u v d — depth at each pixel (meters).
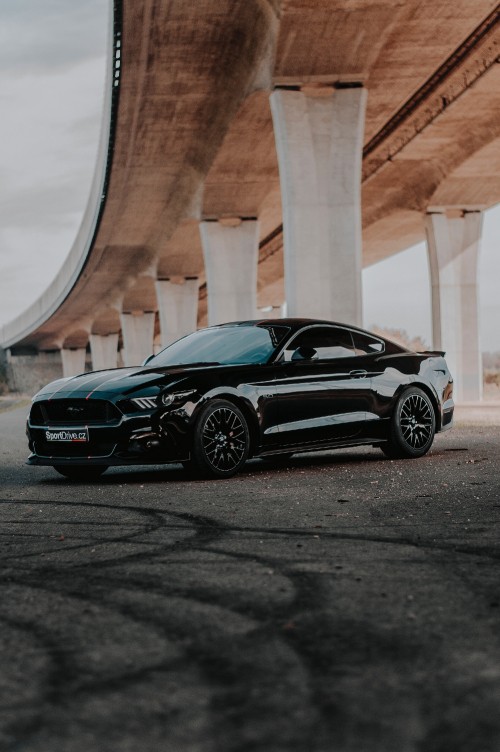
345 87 18.92
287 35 17.56
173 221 38.62
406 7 16.55
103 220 39.38
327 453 10.00
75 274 54.94
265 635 2.95
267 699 2.35
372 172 31.52
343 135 18.94
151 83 22.83
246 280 32.47
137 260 50.44
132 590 3.66
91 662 2.72
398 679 2.48
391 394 8.79
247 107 22.45
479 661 2.62
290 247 18.98
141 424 7.50
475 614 3.14
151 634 3.01
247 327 8.75
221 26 19.64
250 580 3.77
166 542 4.75
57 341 106.50
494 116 24.45
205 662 2.68
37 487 7.73
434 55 19.14
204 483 7.41
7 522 5.71
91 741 2.10
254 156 27.44
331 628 3.01
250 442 7.93
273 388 8.02
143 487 7.32
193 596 3.52
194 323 51.06
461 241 32.16
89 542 4.84
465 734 2.08
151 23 19.45
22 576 4.02
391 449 8.88
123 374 8.07
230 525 5.23
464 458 8.77
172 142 28.03
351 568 3.96
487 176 29.83
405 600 3.37
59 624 3.18
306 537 4.77
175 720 2.22
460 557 4.14
